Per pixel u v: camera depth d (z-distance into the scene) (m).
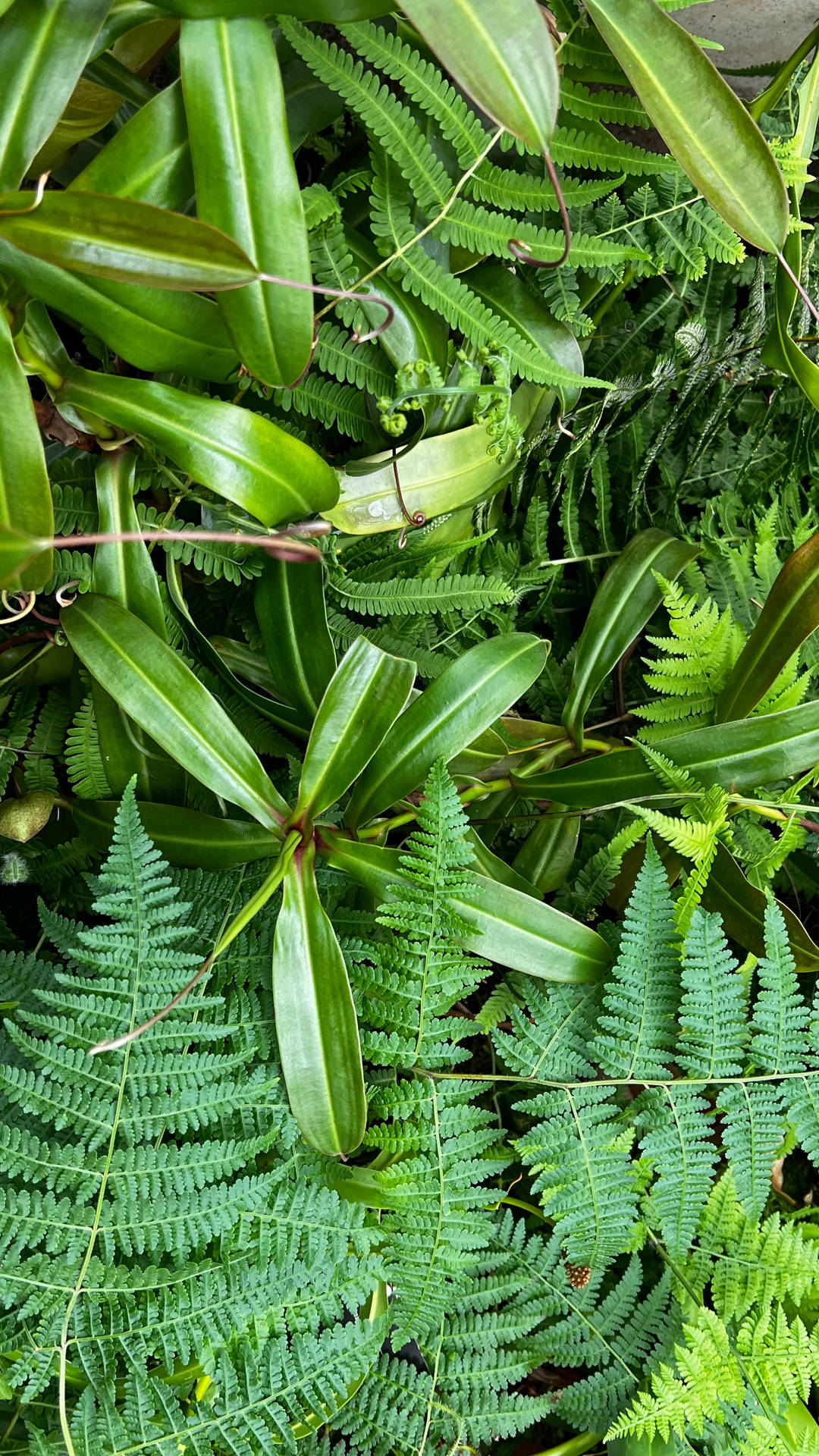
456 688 0.66
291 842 0.62
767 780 0.70
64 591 0.64
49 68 0.52
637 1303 0.71
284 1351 0.59
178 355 0.57
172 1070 0.60
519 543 0.82
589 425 0.77
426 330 0.65
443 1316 0.64
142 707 0.61
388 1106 0.65
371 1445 0.64
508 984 0.75
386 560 0.71
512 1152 0.75
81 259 0.50
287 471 0.59
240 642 0.74
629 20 0.55
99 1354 0.58
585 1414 0.68
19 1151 0.58
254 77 0.53
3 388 0.53
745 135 0.56
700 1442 0.70
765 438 0.88
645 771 0.71
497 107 0.49
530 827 0.80
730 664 0.75
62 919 0.67
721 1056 0.68
